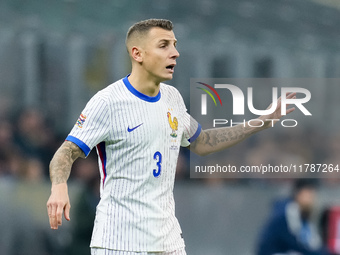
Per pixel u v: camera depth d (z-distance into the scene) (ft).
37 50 93.30
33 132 91.81
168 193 40.52
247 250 92.53
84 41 95.55
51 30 94.12
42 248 85.40
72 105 94.94
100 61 96.12
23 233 85.97
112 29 97.35
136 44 40.01
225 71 99.71
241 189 95.81
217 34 100.53
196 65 98.63
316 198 90.94
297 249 77.82
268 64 101.96
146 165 39.27
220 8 100.94
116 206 39.42
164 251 39.81
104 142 39.88
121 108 39.37
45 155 92.22
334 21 107.04
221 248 92.53
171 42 40.11
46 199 89.25
